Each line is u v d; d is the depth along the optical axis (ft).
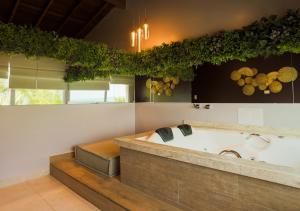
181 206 6.14
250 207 4.82
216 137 9.99
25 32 8.13
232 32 9.17
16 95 9.55
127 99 15.02
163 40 13.56
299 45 7.52
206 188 5.57
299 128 8.66
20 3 13.32
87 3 14.84
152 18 14.08
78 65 10.81
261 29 8.30
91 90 12.64
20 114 9.57
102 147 10.21
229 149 9.55
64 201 7.78
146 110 14.75
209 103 11.41
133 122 15.51
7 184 9.06
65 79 11.35
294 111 8.77
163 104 13.65
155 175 6.77
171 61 11.41
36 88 10.25
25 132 9.70
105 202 6.92
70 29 17.08
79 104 11.94
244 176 4.87
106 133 13.48
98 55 10.71
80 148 10.24
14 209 7.24
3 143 9.02
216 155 5.64
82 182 8.04
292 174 4.15
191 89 12.16
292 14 7.80
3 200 7.86
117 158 8.77
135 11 14.92
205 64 11.49
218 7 11.00
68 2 14.32
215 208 5.43
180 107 12.75
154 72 13.17
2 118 9.02
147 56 12.48
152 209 6.13
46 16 15.12
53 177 10.04
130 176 7.61
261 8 9.53
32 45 8.31
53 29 16.48
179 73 12.65
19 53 8.38
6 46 7.74
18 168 9.44
